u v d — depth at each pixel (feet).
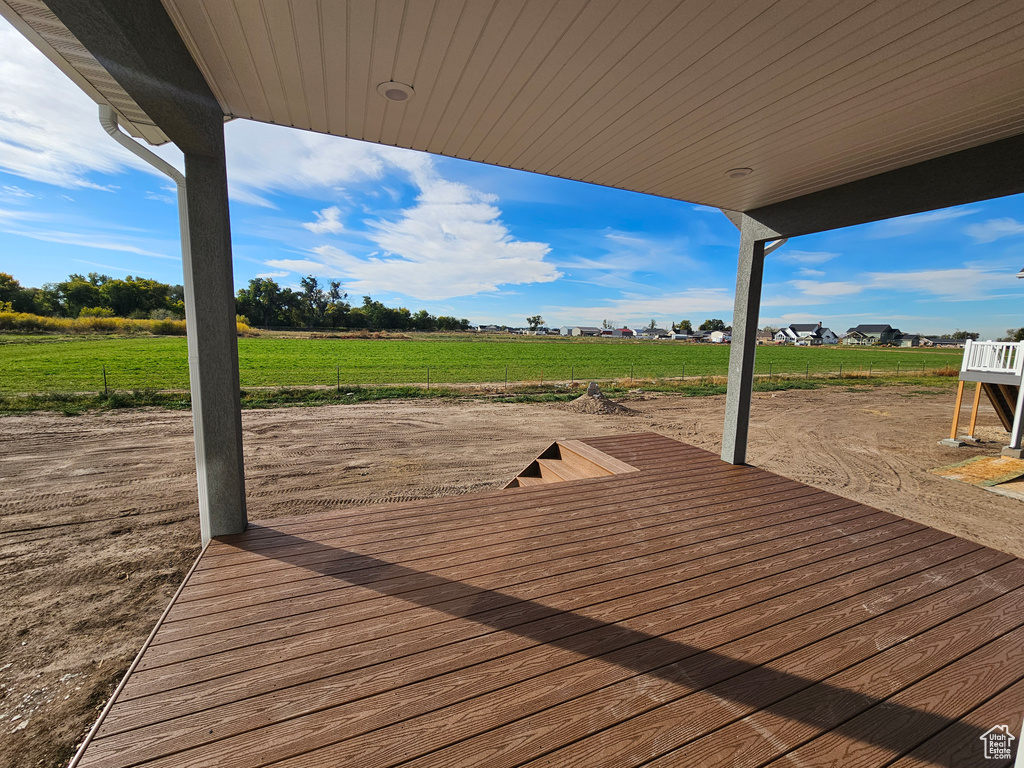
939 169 7.79
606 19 4.54
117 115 6.67
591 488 10.34
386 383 44.19
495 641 5.00
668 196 10.61
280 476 17.11
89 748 3.51
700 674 4.58
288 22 4.73
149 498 14.12
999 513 14.88
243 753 3.54
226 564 6.54
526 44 5.01
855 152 7.70
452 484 16.69
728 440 12.42
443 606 5.65
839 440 26.00
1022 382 21.27
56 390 30.48
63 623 8.09
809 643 5.13
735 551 7.39
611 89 5.95
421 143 8.17
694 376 58.18
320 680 4.34
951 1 4.13
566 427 27.14
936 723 4.06
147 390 30.35
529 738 3.76
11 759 5.40
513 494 9.86
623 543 7.59
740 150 7.81
